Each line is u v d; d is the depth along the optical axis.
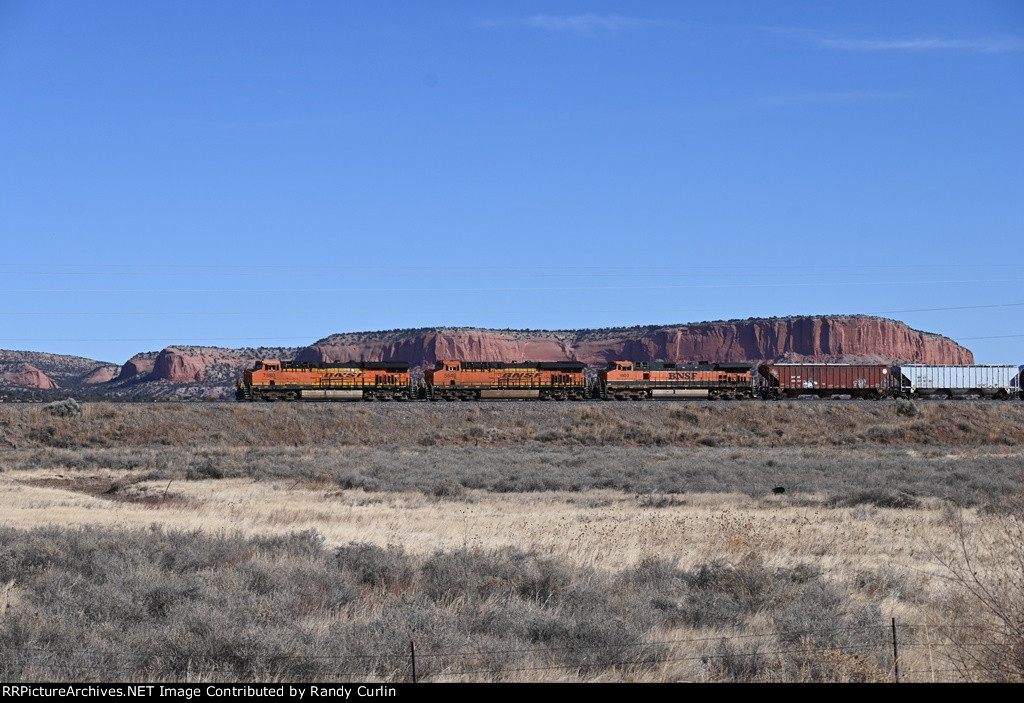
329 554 21.53
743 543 24.39
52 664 12.34
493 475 53.78
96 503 39.09
